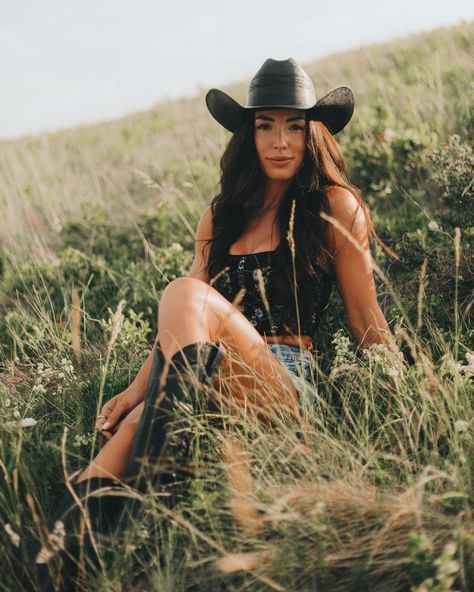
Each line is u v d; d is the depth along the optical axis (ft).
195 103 45.91
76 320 9.75
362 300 10.21
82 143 43.42
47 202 23.68
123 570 7.14
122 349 12.30
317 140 10.37
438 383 8.22
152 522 7.53
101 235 20.18
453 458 7.71
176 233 19.43
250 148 10.65
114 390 11.14
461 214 13.83
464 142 16.37
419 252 12.96
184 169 25.35
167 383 8.09
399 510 6.82
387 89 25.64
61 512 7.97
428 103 20.38
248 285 10.30
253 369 9.00
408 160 17.47
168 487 7.70
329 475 7.50
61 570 7.34
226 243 10.66
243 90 43.37
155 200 23.25
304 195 10.21
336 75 36.09
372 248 14.47
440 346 9.86
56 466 9.37
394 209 16.65
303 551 6.82
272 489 7.30
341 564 6.72
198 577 7.11
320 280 10.36
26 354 13.46
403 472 7.79
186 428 7.73
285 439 7.95
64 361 11.44
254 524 7.03
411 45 39.55
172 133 36.40
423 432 8.59
